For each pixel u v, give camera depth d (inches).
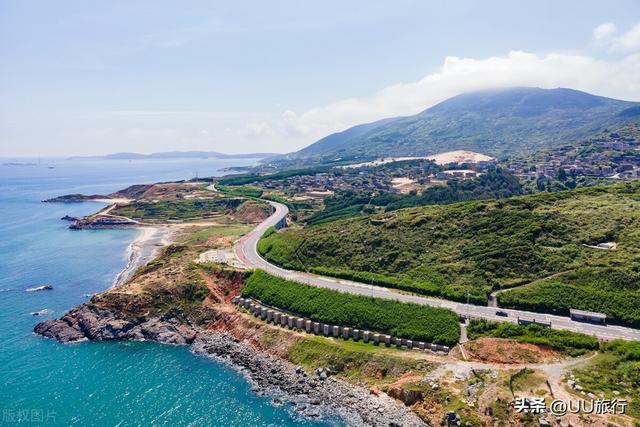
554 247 4530.0
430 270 4645.7
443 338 3686.0
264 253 6013.8
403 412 3100.4
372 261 5068.9
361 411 3159.5
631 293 3730.3
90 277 6555.1
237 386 3535.9
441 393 3095.5
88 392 3417.8
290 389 3474.4
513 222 5032.0
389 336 3865.7
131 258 7652.6
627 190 5620.1
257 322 4419.3
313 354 3860.7
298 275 5068.9
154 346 4298.7
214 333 4480.8
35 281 6333.7
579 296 3836.1
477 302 4079.7
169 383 3570.4
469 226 5211.6
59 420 3056.1
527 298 3959.2
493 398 2898.6
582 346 3312.0
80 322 4569.4
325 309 4279.0
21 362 3907.5
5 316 4990.2
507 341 3494.1
